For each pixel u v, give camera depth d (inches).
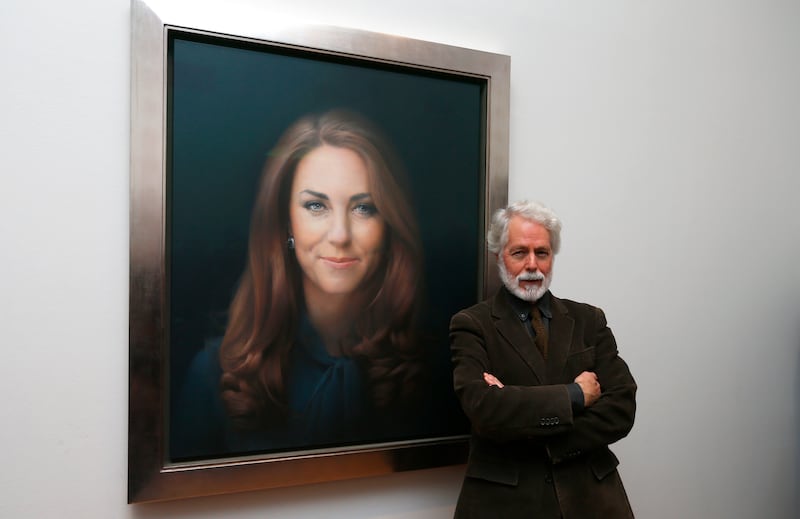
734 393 109.2
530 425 63.0
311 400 76.9
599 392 68.4
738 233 109.9
